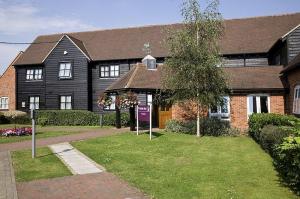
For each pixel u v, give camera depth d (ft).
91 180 35.96
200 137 67.31
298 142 29.01
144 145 56.59
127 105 73.00
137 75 84.84
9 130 75.10
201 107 71.31
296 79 68.64
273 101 77.71
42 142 63.82
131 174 37.86
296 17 108.47
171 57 67.56
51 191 32.42
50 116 106.73
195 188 32.09
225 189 31.68
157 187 32.65
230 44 104.32
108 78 114.11
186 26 67.46
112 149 53.26
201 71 65.05
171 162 43.86
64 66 117.08
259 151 51.65
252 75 83.35
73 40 116.98
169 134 70.74
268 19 111.14
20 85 123.54
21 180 36.70
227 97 79.61
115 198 29.81
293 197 29.27
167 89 71.05
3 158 48.75
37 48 128.98
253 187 32.32
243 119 78.84
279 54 88.99
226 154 49.26
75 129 87.45
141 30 122.42
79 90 114.83
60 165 43.32
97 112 114.11
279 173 37.24
